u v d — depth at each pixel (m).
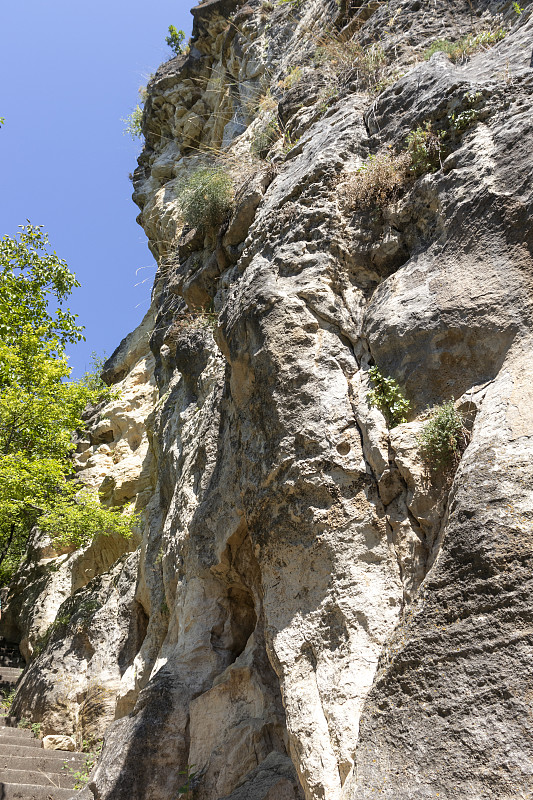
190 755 5.38
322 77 7.55
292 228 5.60
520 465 3.25
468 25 6.32
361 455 4.41
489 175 4.44
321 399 4.68
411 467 4.07
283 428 4.75
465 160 4.69
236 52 12.55
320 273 5.18
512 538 3.04
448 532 3.29
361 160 5.71
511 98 4.75
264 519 4.77
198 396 8.27
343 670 3.88
